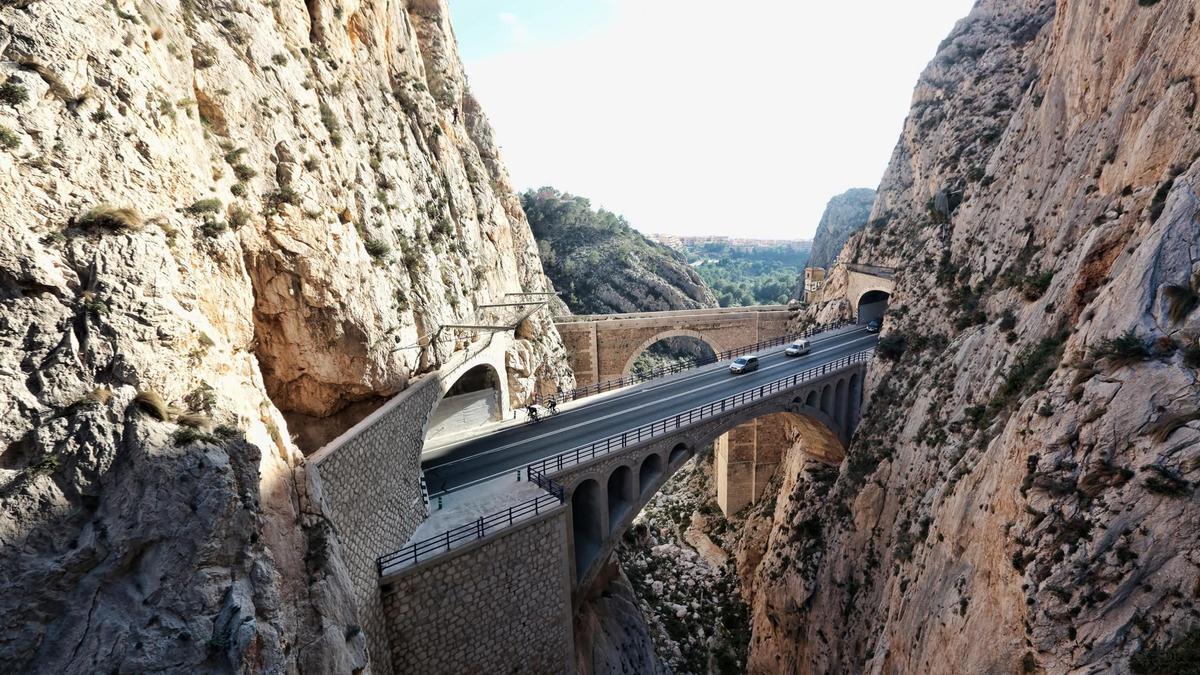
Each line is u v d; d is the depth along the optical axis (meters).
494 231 48.19
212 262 15.37
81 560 9.15
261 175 18.97
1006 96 49.62
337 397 22.03
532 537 22.66
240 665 9.70
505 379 39.09
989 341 25.73
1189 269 13.74
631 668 30.67
